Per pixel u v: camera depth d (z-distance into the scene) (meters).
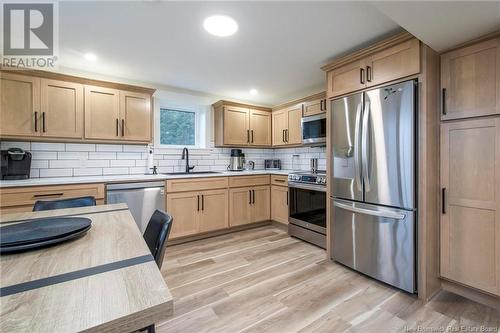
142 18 1.75
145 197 2.73
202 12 1.67
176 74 2.92
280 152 4.39
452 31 1.56
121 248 0.90
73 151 2.77
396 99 1.86
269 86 3.40
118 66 2.65
